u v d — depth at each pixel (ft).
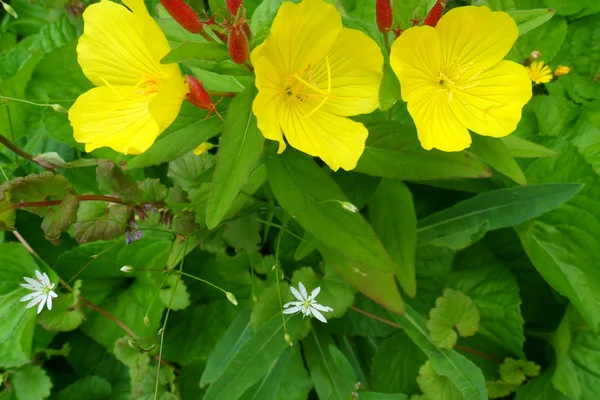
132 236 0.83
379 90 0.70
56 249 1.00
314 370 0.91
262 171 0.84
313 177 0.76
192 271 0.99
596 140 1.01
